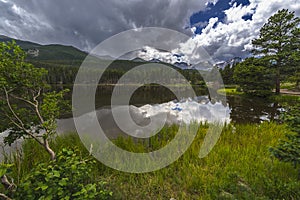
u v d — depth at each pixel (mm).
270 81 16984
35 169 1821
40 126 2779
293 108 2775
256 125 6887
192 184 2863
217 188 2678
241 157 3736
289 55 16422
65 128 6340
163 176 3199
